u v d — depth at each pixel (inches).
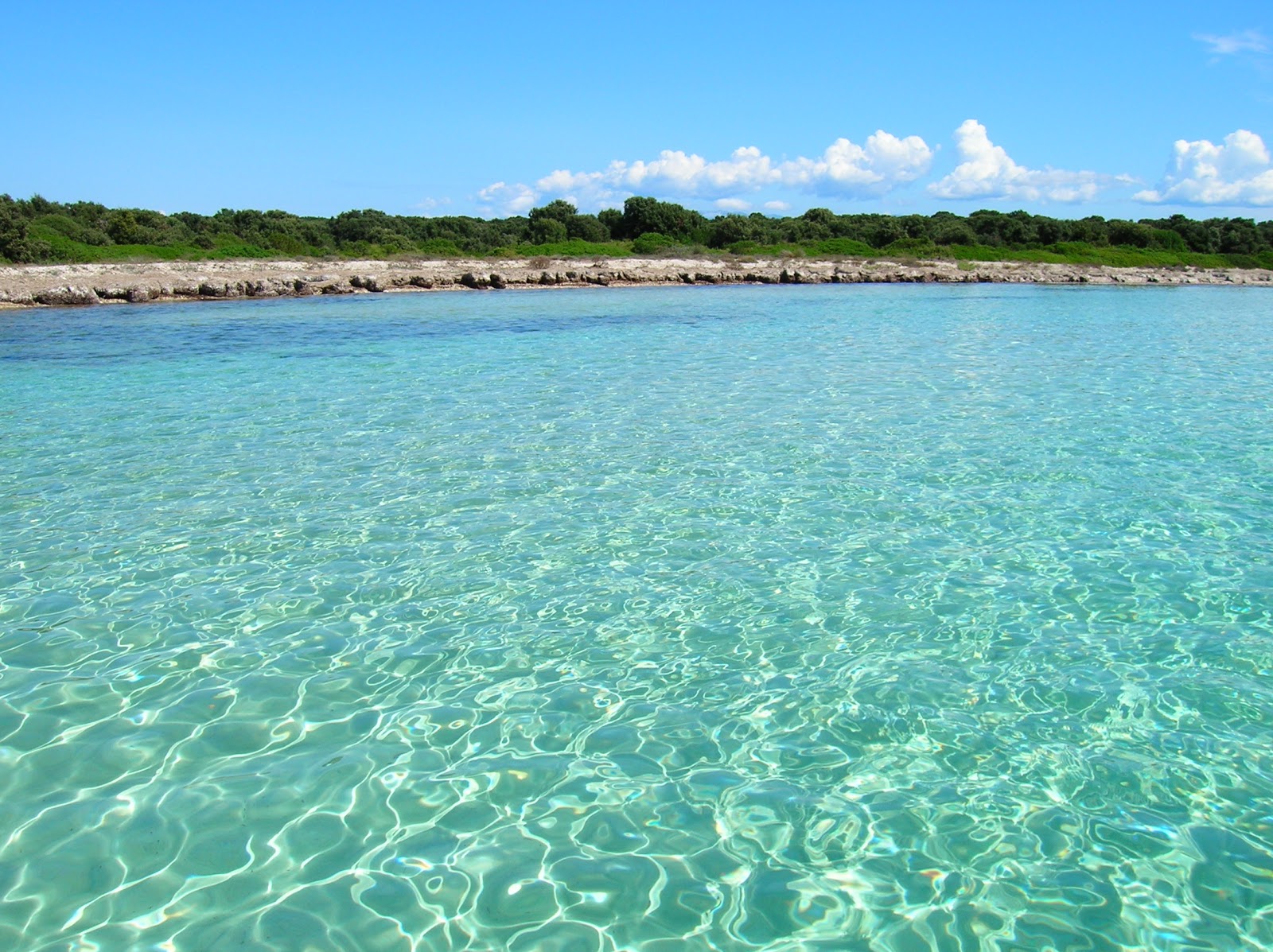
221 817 161.6
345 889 143.9
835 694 202.4
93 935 134.1
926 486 352.5
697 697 202.1
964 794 166.7
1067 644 223.6
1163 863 148.1
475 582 265.0
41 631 234.5
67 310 1138.7
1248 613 239.0
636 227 2484.0
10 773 174.6
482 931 134.8
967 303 1339.8
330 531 307.7
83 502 340.5
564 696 203.0
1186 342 839.1
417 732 188.7
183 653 223.1
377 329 925.2
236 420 482.9
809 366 671.1
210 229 2412.6
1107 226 2709.2
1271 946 131.0
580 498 341.7
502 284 1589.6
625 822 159.8
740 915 137.9
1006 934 133.6
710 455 402.0
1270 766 174.1
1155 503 328.2
